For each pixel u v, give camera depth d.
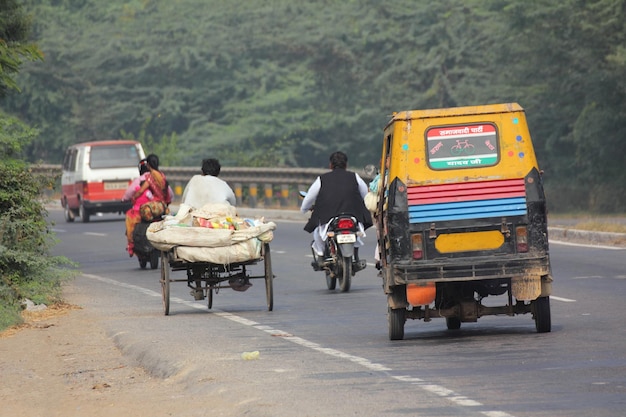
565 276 33.44
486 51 104.25
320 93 121.56
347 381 18.11
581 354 19.94
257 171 70.94
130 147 66.88
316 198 33.25
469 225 22.19
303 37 121.12
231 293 33.44
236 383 18.23
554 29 87.06
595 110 88.12
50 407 18.25
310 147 119.31
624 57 78.31
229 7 130.00
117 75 124.75
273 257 43.59
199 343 22.83
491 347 21.30
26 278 31.19
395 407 16.00
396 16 118.62
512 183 22.27
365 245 46.44
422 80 112.69
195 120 119.88
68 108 122.81
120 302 31.80
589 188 97.44
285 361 20.25
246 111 118.50
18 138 35.12
